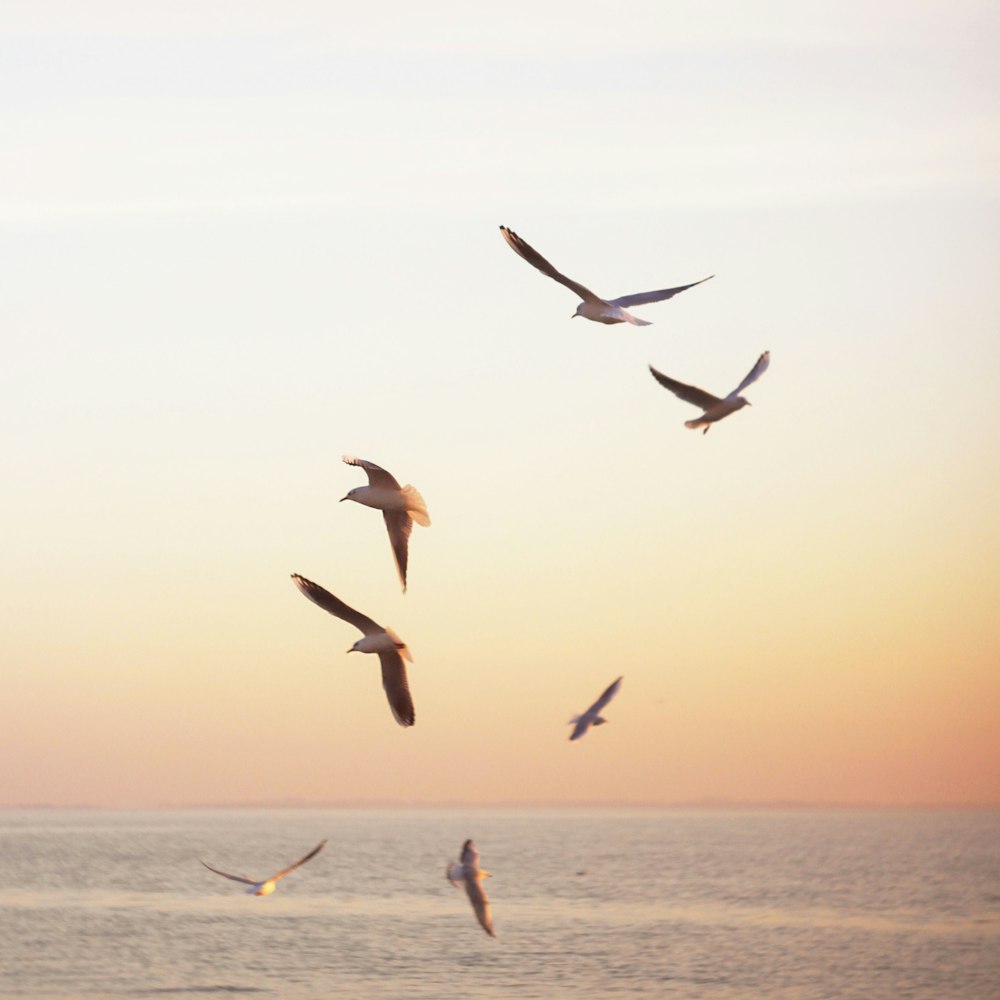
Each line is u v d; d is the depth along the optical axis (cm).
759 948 6388
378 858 15425
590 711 2155
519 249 2056
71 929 7262
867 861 14138
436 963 5919
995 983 5469
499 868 13112
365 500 2045
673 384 2045
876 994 5247
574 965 5850
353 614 1808
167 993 5234
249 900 9100
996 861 13962
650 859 14925
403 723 1811
